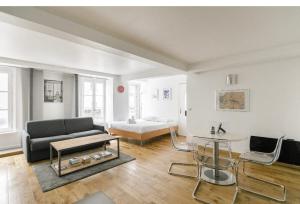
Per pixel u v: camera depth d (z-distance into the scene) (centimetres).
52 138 360
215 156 268
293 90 308
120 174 280
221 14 179
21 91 416
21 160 339
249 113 361
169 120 597
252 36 239
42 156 338
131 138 488
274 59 314
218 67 376
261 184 246
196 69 396
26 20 162
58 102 494
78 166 298
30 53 325
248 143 363
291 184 244
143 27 212
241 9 169
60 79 497
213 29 217
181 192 226
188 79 458
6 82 412
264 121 342
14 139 413
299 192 224
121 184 247
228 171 289
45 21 174
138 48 280
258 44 273
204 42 264
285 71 315
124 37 243
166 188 236
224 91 394
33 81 432
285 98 317
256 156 246
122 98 623
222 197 214
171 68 377
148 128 477
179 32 226
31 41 261
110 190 231
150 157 364
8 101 415
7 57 354
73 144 305
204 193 223
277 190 229
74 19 191
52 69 436
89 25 206
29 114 425
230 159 303
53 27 179
